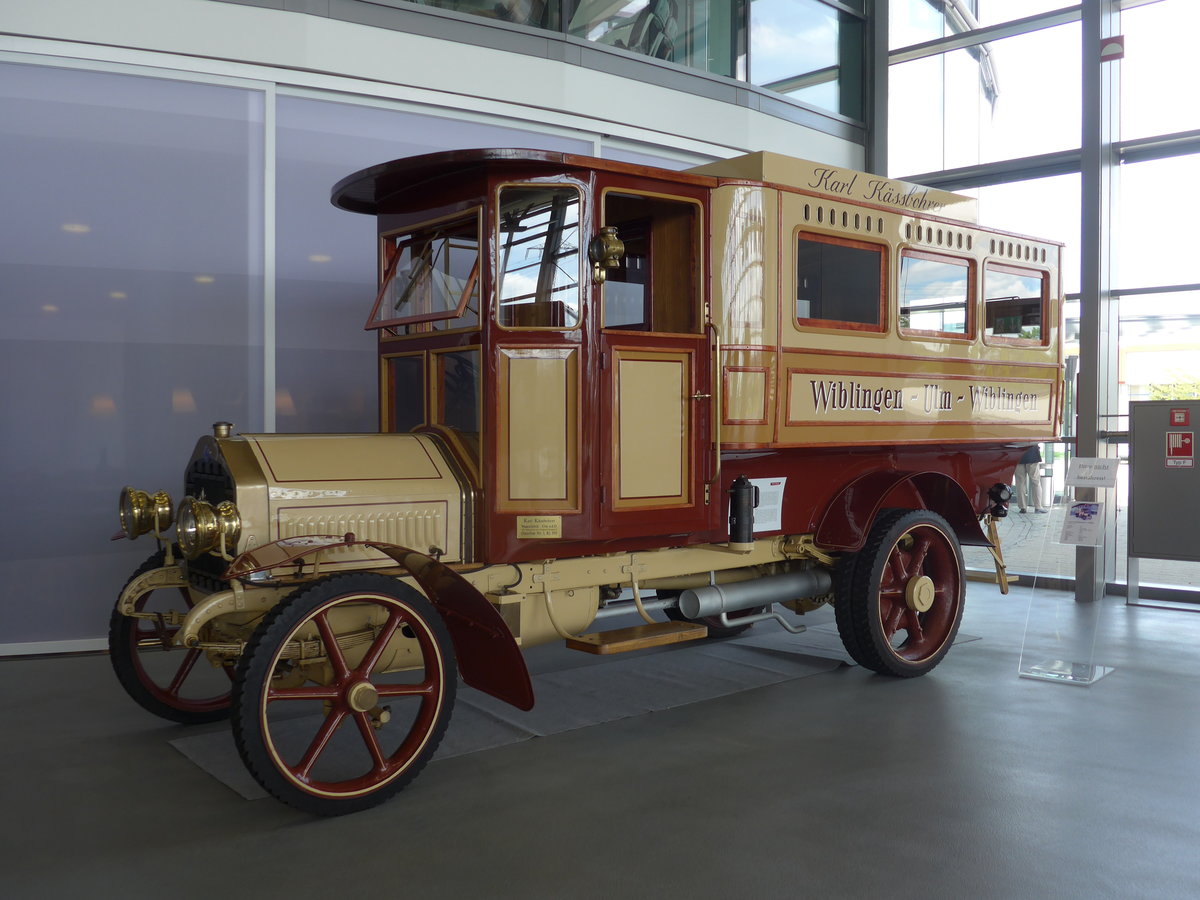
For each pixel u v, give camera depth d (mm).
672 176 3988
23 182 5363
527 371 3715
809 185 4484
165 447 5715
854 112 8945
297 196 6020
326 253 6133
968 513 5262
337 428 6207
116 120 5535
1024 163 7797
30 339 5398
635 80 7203
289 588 3391
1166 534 6633
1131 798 3291
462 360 3881
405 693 3322
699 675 4953
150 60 5516
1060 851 2885
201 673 5023
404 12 6180
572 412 3748
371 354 6320
